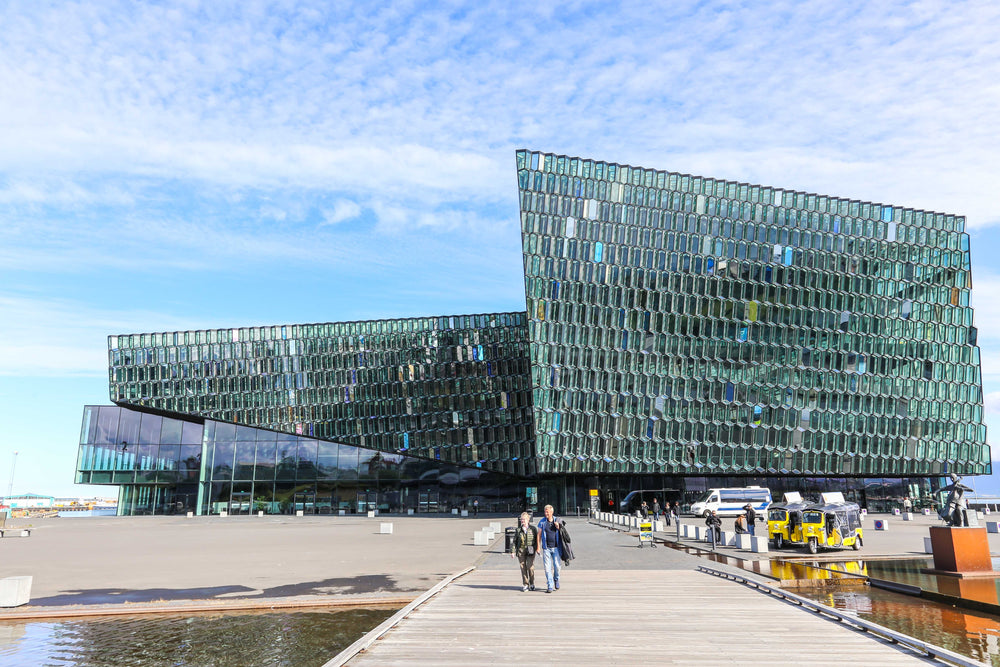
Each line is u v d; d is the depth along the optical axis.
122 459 76.94
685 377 65.19
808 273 70.00
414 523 51.88
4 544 31.09
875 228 72.88
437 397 70.81
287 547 27.83
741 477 68.38
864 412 68.44
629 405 63.53
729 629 10.34
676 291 66.62
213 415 74.12
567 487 67.69
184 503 76.88
